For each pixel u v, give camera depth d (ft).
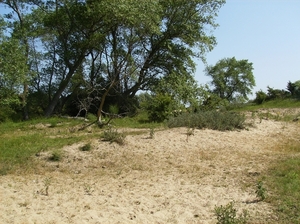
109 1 72.54
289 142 43.21
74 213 20.16
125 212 20.63
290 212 20.25
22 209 20.56
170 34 88.43
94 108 90.74
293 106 83.25
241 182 26.61
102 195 24.07
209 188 25.57
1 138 46.21
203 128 47.14
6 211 20.03
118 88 89.71
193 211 21.16
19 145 40.01
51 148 37.19
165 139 41.14
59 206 21.43
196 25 88.58
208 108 77.87
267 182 25.93
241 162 32.83
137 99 99.76
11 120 75.10
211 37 89.86
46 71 91.71
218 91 145.69
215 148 38.63
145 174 30.01
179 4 85.05
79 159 34.01
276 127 52.31
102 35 79.41
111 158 34.53
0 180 27.30
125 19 73.05
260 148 39.37
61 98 93.20
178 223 19.36
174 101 72.79
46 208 20.97
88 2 79.36
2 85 68.33
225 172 29.66
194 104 77.46
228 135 44.47
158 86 82.53
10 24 82.23
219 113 52.06
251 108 87.25
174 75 83.61
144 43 86.12
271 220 19.34
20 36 80.94
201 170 30.71
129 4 71.51
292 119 59.77
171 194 24.38
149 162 33.58
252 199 22.84
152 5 72.59
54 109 91.20
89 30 82.48
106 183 27.30
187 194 24.32
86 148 36.55
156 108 65.57
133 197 23.66
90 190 25.21
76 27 83.71
